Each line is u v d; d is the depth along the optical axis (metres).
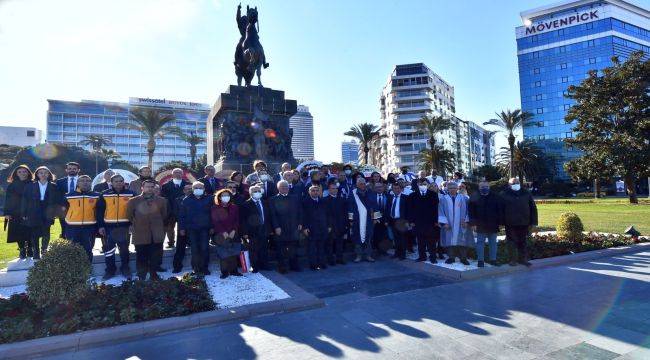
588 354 3.73
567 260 8.37
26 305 5.05
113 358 3.93
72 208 6.82
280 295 5.82
